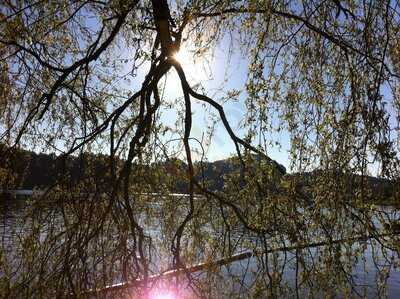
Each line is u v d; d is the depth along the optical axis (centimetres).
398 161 348
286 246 395
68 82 505
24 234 432
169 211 464
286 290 395
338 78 410
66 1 489
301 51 431
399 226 354
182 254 449
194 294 407
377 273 367
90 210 400
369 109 355
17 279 419
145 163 455
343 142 371
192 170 424
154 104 418
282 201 404
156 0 417
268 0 410
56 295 388
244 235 422
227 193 433
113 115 417
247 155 409
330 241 377
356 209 367
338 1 417
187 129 423
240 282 410
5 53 529
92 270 395
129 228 409
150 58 421
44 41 532
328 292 376
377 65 384
